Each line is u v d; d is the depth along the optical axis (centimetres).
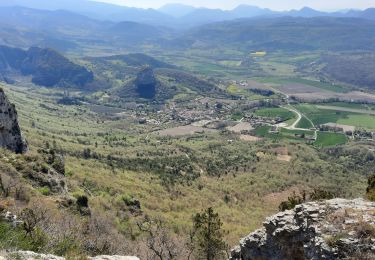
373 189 3428
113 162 15188
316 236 2189
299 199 3912
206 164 18025
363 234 2044
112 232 5022
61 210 5031
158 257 4344
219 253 4466
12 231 2569
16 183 4947
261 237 2770
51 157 8262
